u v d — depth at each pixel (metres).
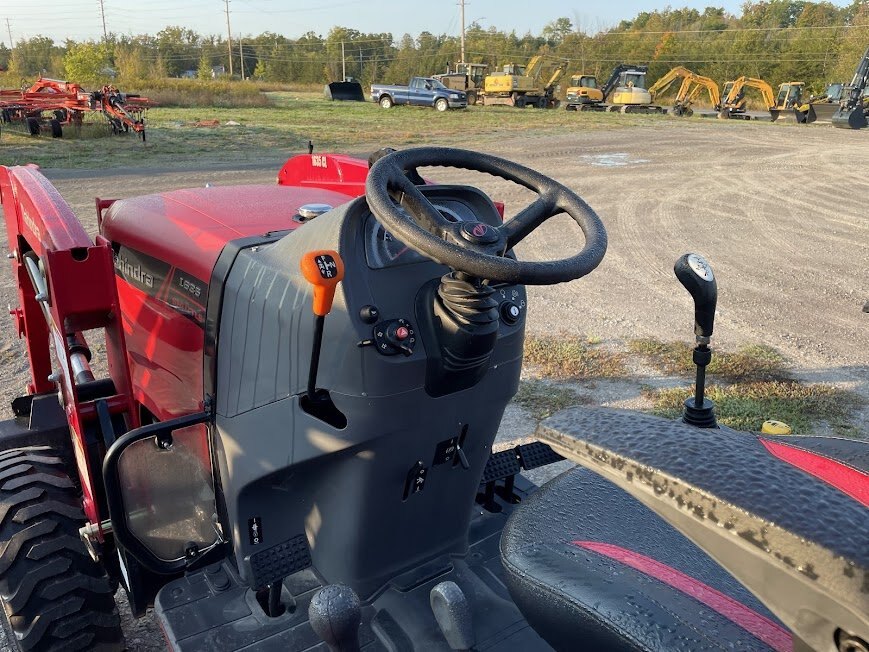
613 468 0.97
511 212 11.78
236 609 2.40
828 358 6.26
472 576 2.57
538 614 1.42
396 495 2.36
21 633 2.44
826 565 0.76
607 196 13.90
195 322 2.64
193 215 2.91
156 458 2.48
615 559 1.46
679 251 10.05
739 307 7.66
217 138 21.08
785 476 0.88
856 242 10.62
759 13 90.62
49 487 2.63
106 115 21.62
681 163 17.98
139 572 2.53
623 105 35.94
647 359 6.16
